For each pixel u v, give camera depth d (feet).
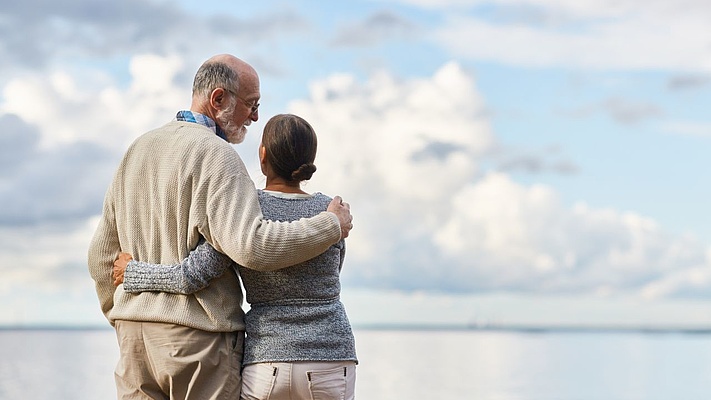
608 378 135.85
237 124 11.46
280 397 10.75
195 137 10.96
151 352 10.87
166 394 11.16
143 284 10.85
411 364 177.17
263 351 10.79
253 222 10.48
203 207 10.75
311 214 11.03
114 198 11.34
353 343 11.16
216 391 10.78
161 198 10.94
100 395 92.02
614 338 508.94
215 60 11.38
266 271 10.85
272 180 11.27
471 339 460.14
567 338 500.74
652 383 125.59
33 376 119.03
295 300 10.87
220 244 10.52
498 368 163.53
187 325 10.73
